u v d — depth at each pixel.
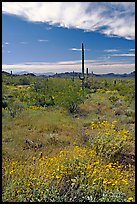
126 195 4.79
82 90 25.14
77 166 5.43
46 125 10.63
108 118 12.99
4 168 5.48
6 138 8.56
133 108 15.95
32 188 4.60
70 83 28.73
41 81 27.86
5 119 11.52
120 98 21.88
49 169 5.46
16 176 5.01
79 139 8.94
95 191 4.59
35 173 5.36
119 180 5.38
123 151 7.30
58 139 8.77
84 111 15.34
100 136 8.28
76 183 4.80
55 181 4.92
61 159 5.95
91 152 6.88
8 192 4.39
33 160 6.56
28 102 17.89
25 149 7.81
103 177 5.32
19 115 12.77
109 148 7.35
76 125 11.24
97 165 6.02
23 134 9.25
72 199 4.41
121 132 8.98
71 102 15.38
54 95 19.88
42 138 8.88
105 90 31.84
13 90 24.78
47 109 15.93
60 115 13.49
